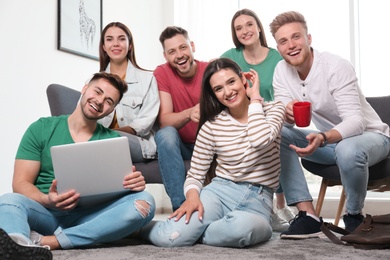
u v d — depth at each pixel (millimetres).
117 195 1636
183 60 2287
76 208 1664
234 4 3939
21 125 2619
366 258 1365
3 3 2498
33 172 1681
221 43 3955
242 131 1774
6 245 1148
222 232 1605
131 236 1885
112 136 1799
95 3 3277
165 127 2148
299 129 2094
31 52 2699
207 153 1840
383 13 3555
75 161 1519
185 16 4059
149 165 2158
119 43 2334
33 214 1538
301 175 1944
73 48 3061
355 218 1827
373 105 2479
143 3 3861
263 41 2646
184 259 1363
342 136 1824
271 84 2525
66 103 2250
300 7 3758
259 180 1757
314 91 2004
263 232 1631
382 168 1979
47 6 2840
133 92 2295
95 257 1389
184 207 1681
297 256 1409
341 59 1968
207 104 1848
